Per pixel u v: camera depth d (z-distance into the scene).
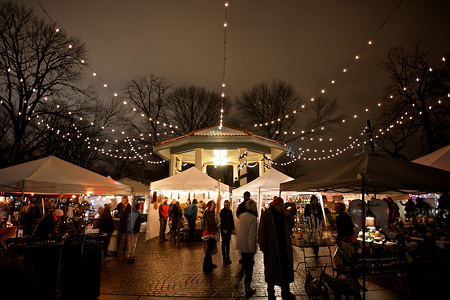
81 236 5.21
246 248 5.33
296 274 6.70
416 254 5.76
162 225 12.61
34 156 25.50
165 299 4.93
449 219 8.34
